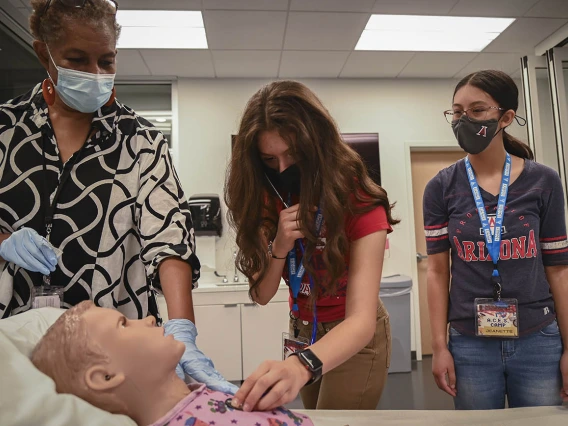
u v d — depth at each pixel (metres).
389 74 4.01
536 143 3.03
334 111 4.06
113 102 1.09
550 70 3.03
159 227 1.02
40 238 0.92
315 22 3.05
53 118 1.06
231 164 1.11
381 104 4.11
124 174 1.06
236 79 3.98
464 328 1.38
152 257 1.01
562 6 2.97
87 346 0.68
